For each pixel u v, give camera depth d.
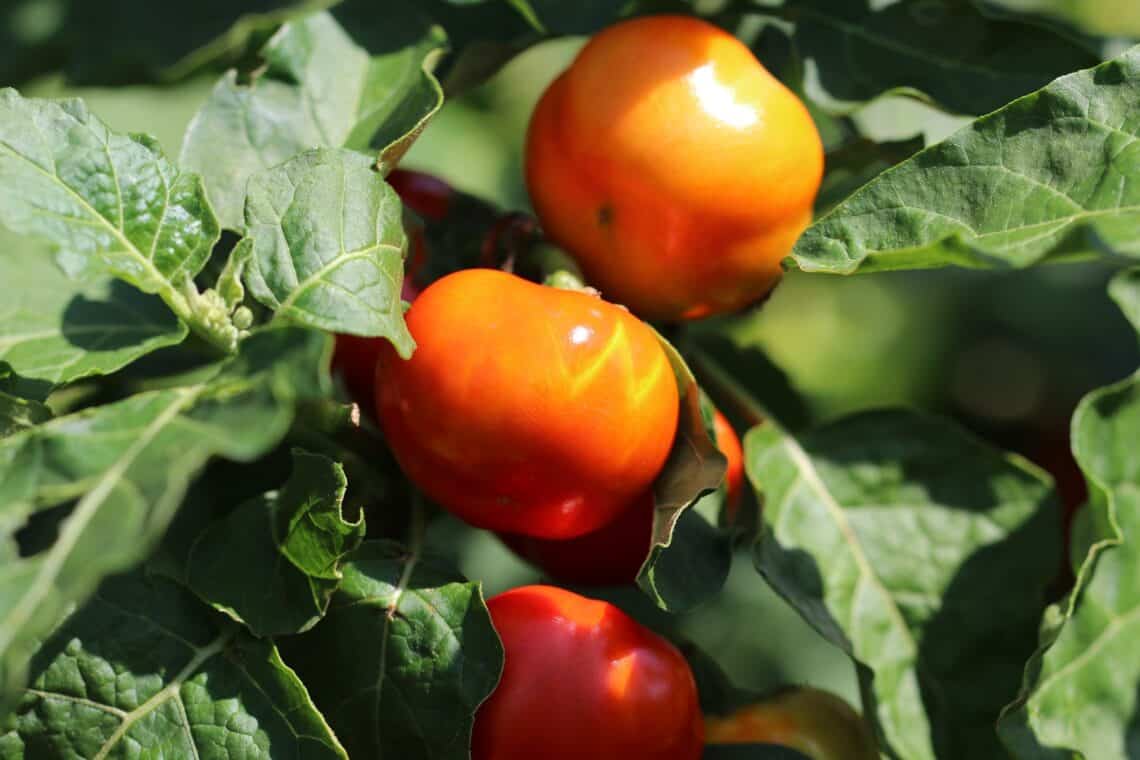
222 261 0.58
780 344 0.94
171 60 0.69
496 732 0.55
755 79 0.57
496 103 0.91
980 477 0.60
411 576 0.55
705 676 0.59
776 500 0.60
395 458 0.57
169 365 0.61
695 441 0.56
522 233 0.58
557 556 0.59
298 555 0.54
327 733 0.54
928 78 0.60
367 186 0.54
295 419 0.55
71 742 0.54
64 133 0.54
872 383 0.92
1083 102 0.54
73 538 0.50
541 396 0.54
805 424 0.65
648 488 0.56
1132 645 0.57
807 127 0.57
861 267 0.54
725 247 0.57
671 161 0.56
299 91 0.58
